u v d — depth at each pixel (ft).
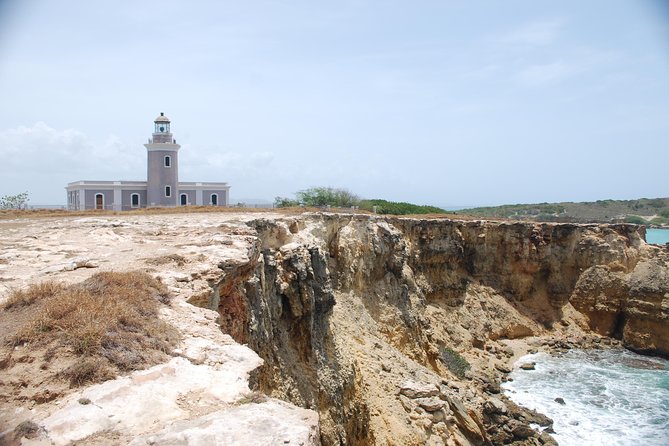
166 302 43.45
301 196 266.77
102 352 30.83
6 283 46.47
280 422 24.70
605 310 189.67
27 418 24.94
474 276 186.80
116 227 93.35
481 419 109.40
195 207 194.59
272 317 81.20
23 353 30.35
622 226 201.77
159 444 22.45
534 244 193.67
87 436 23.53
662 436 114.32
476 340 164.45
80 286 41.52
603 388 142.10
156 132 258.16
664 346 172.86
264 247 89.76
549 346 176.65
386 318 129.80
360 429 90.68
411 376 109.40
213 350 34.91
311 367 85.35
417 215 245.86
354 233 131.34
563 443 110.52
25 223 105.40
